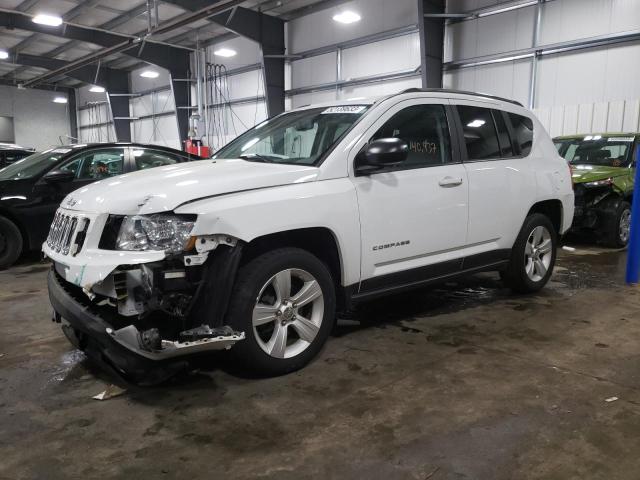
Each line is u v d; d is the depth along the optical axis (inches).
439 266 148.3
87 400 108.6
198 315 105.6
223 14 593.0
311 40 622.2
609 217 289.4
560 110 418.9
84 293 112.3
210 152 725.9
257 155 144.3
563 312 166.9
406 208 135.4
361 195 126.4
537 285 185.6
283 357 117.4
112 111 972.6
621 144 319.3
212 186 107.7
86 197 115.2
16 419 100.7
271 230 109.7
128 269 99.5
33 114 1137.4
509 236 169.0
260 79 697.6
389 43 537.3
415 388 112.1
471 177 151.9
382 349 135.1
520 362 126.1
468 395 108.7
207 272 105.1
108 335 98.7
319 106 154.2
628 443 90.3
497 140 166.4
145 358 99.3
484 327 152.4
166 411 103.1
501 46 454.9
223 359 127.4
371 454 87.4
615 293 190.4
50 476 82.4
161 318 106.7
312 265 120.0
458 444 90.2
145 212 102.3
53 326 158.4
